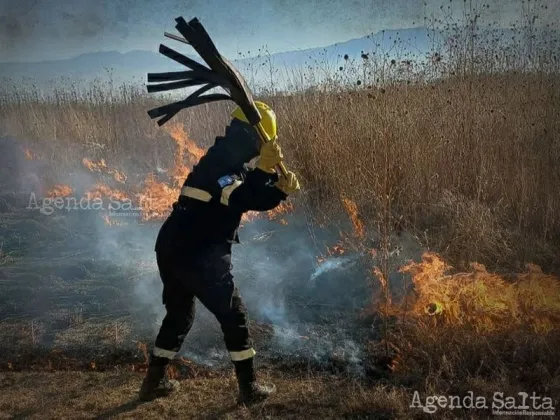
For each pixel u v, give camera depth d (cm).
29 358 432
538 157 632
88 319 481
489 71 726
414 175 622
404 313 451
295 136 714
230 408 359
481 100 686
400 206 612
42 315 489
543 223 571
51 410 364
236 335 352
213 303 345
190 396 374
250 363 358
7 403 371
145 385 370
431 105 682
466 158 643
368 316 461
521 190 603
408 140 637
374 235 571
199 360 419
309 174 693
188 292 363
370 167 631
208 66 339
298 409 354
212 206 341
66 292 530
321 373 398
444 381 367
